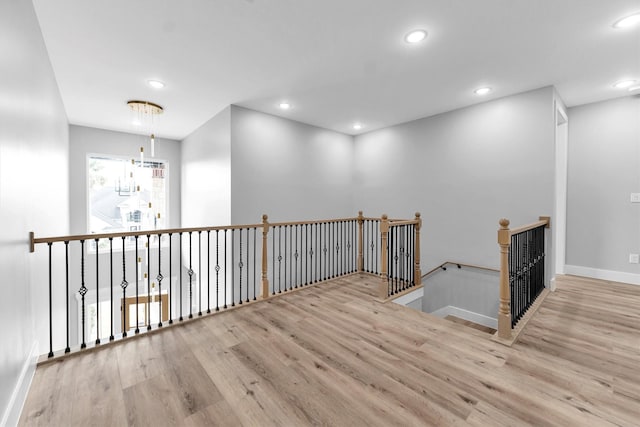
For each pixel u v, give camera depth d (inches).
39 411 62.0
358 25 93.7
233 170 163.8
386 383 71.7
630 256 151.5
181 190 245.6
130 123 197.6
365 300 133.3
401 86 139.2
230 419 60.0
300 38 101.2
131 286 225.9
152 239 235.1
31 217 80.5
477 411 62.0
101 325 215.3
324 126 205.8
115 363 80.8
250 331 101.1
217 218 179.5
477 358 83.0
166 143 240.8
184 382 72.4
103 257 216.4
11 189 62.1
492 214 153.9
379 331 100.9
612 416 60.3
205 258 199.3
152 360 82.4
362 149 224.4
